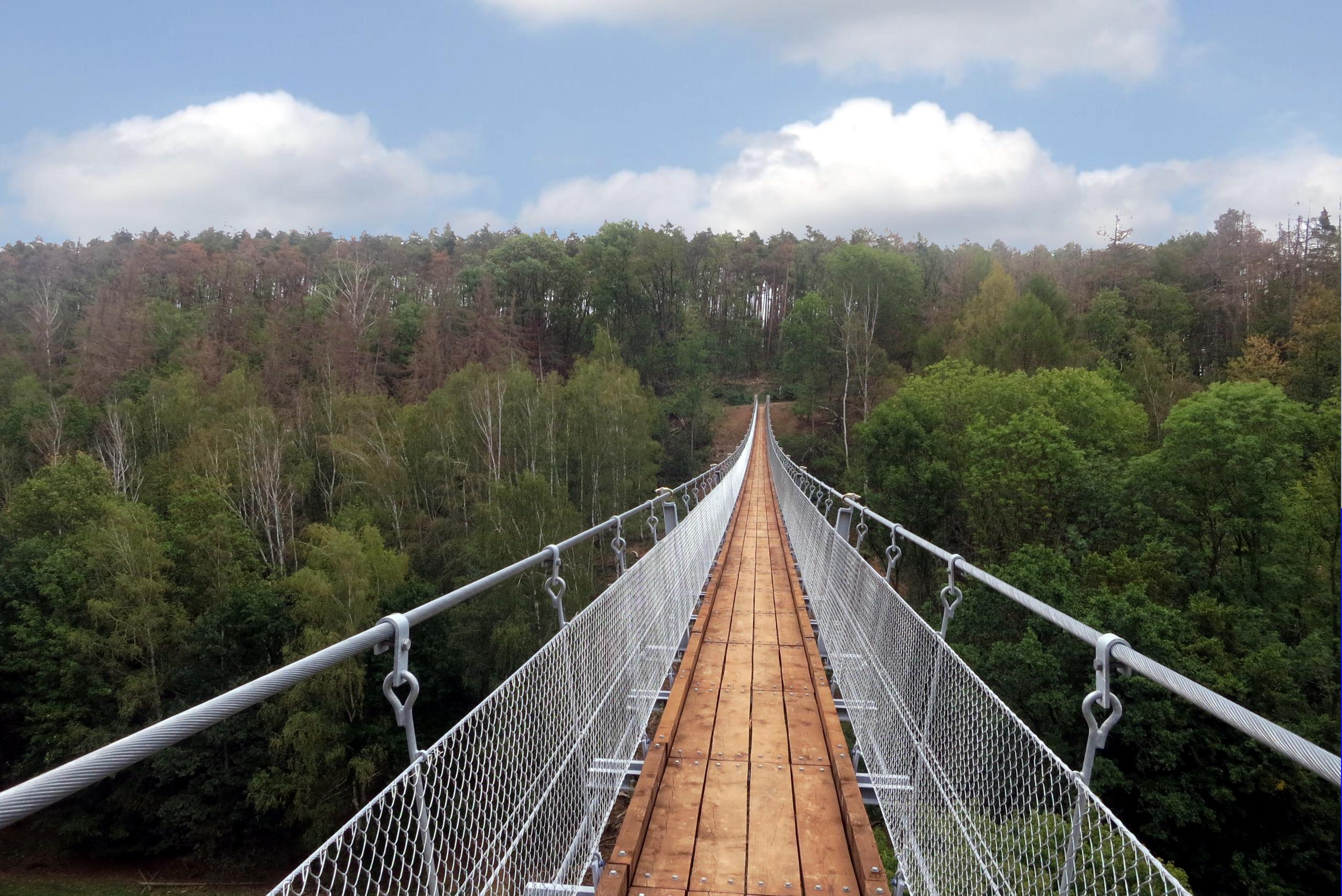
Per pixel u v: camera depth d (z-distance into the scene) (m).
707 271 76.00
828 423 51.25
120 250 65.75
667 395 58.38
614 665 3.35
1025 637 14.14
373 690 17.19
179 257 54.88
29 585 17.88
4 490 27.12
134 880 15.20
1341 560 17.52
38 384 33.56
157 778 15.62
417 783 1.49
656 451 37.59
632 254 66.25
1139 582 16.58
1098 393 25.81
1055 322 36.47
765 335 76.19
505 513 22.11
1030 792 1.74
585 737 2.75
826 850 2.92
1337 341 27.92
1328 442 20.39
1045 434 22.12
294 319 42.28
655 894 2.64
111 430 29.08
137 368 37.28
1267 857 11.95
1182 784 12.30
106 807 15.38
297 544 23.91
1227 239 52.53
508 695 2.00
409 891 1.42
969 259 59.06
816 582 6.71
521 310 59.28
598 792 2.94
